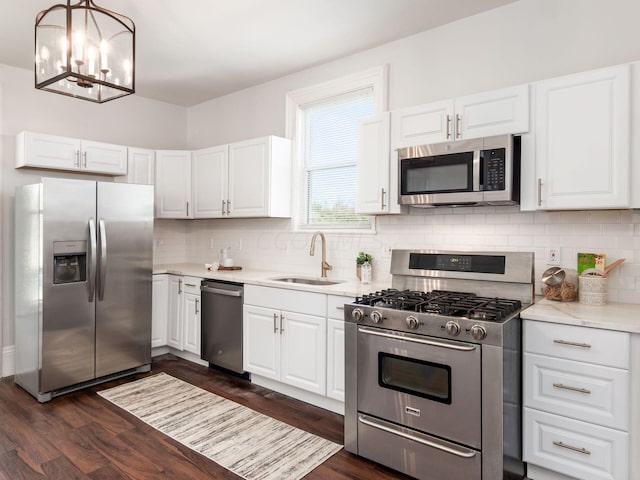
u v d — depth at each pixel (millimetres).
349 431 2359
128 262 3508
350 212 3551
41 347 3025
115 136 4328
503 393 1883
